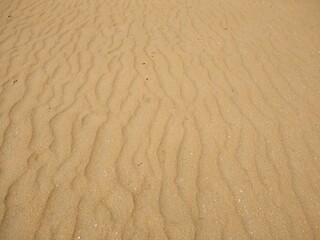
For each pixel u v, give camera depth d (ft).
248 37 13.79
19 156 7.66
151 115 9.07
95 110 9.14
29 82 10.21
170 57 11.91
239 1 17.52
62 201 6.75
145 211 6.68
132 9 16.05
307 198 7.08
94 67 11.11
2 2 16.81
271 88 10.49
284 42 13.58
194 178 7.38
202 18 15.29
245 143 8.32
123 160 7.71
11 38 13.10
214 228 6.46
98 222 6.43
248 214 6.72
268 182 7.37
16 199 6.74
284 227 6.53
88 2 16.89
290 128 8.88
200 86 10.36
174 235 6.31
